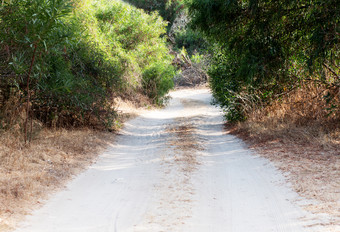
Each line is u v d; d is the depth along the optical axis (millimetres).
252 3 9211
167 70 28219
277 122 10711
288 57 10281
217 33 10562
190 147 9445
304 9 9266
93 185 6188
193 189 5816
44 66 8414
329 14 8328
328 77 9844
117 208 4980
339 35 8328
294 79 10859
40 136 9125
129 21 25422
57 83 9367
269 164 7094
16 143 7945
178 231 4094
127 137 12117
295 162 6910
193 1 10188
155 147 9859
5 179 5738
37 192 5504
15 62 7203
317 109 9836
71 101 10586
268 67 9906
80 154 8445
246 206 4945
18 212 4660
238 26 10297
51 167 6957
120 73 14008
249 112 12648
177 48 48281
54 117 10773
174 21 47625
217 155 8680
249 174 6652
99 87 12102
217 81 15469
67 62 10953
